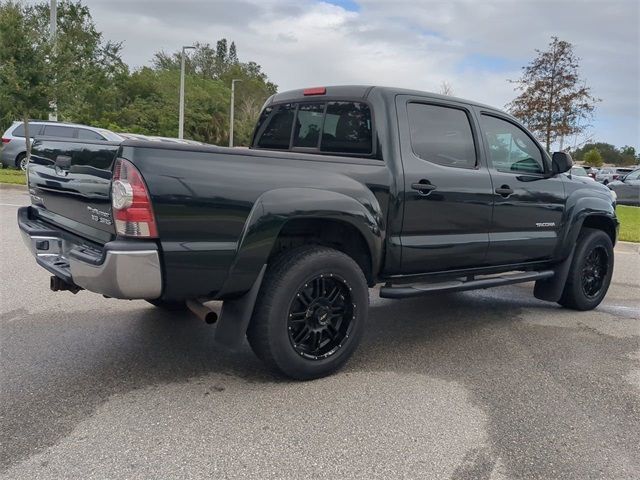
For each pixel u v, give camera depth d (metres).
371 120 4.23
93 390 3.57
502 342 4.86
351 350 3.96
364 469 2.80
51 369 3.87
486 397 3.70
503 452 3.01
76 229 3.78
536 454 3.01
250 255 3.43
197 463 2.79
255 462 2.82
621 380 4.06
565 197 5.53
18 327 4.70
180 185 3.18
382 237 4.06
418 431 3.20
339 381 3.86
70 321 4.89
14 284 5.94
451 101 4.66
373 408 3.46
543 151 5.49
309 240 4.03
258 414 3.32
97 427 3.11
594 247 5.90
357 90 4.38
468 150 4.75
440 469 2.83
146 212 3.10
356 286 3.89
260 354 3.65
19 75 15.09
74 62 16.25
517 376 4.08
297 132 4.91
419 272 4.47
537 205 5.21
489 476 2.78
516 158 5.22
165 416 3.25
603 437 3.22
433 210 4.36
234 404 3.44
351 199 3.80
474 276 5.00
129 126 46.72
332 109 4.57
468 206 4.60
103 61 24.28
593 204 5.81
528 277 5.29
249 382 3.77
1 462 2.75
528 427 3.30
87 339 4.47
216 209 3.30
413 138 4.34
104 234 3.43
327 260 3.72
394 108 4.27
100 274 3.14
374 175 4.02
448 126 4.62
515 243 5.05
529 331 5.21
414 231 4.30
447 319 5.55
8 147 16.31
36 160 4.41
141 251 3.10
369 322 5.37
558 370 4.22
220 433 3.09
